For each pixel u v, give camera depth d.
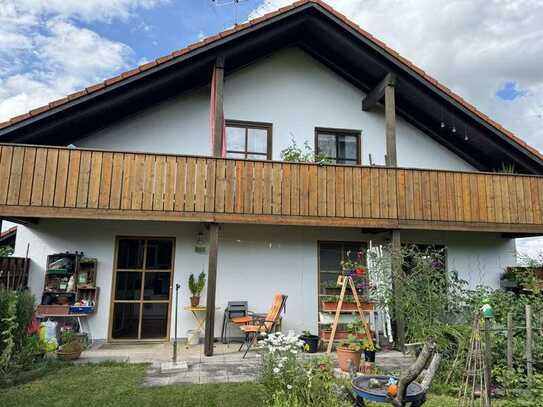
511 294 7.69
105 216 7.47
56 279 8.38
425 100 10.11
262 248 9.47
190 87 9.81
